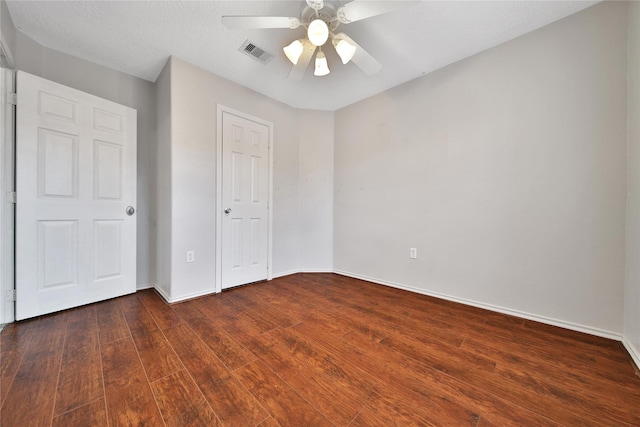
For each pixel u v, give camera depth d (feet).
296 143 11.10
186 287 7.72
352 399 3.70
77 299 6.92
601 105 5.54
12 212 5.97
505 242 6.80
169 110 7.46
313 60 7.64
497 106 6.91
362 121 10.29
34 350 4.83
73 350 4.86
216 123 8.39
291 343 5.24
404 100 8.95
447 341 5.37
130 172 7.90
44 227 6.36
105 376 4.12
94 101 7.16
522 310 6.54
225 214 8.68
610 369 4.41
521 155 6.54
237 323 6.16
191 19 6.02
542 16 5.90
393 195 9.29
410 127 8.79
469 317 6.59
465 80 7.49
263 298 7.94
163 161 7.91
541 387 3.98
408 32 6.44
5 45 5.53
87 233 7.08
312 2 4.63
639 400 3.70
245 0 5.49
